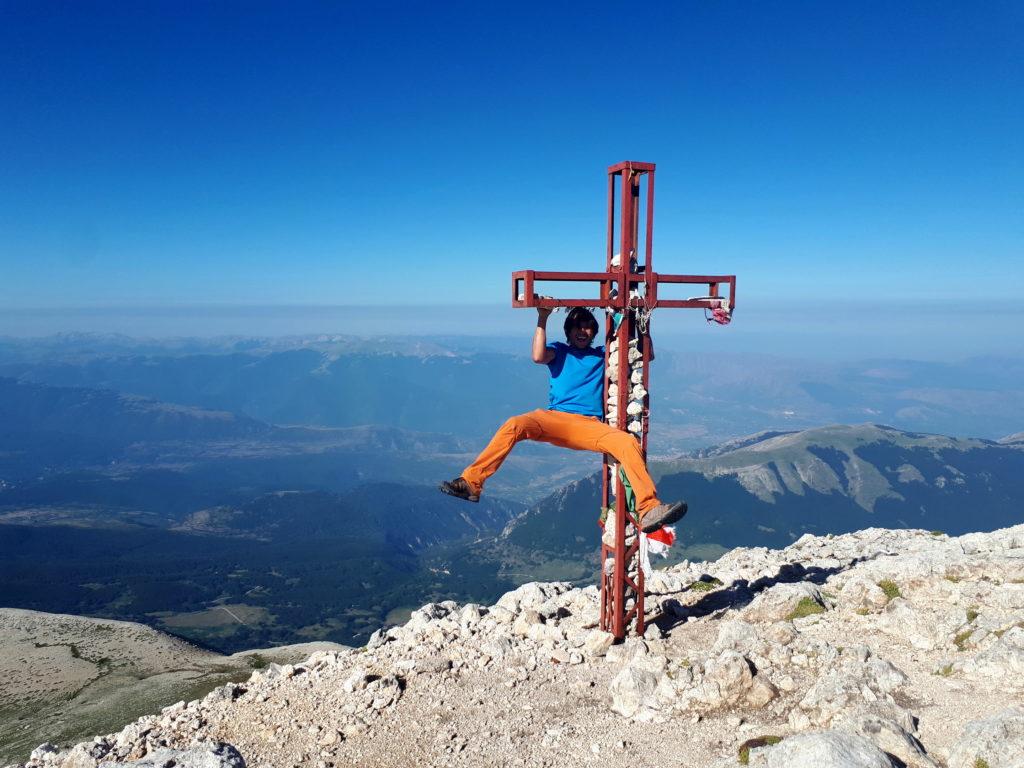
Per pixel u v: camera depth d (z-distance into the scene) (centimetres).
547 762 888
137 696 6375
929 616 1038
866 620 1102
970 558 1217
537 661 1203
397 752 981
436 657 1278
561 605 1455
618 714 977
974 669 863
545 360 1047
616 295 1144
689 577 1686
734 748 827
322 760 988
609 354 1162
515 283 1052
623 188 1123
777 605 1206
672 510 921
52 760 1102
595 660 1175
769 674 964
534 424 973
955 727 757
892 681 881
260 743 1070
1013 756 635
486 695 1105
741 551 2067
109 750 1091
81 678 8681
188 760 803
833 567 1541
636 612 1230
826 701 838
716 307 1164
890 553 1656
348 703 1139
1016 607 1017
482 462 952
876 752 658
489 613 1469
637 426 1163
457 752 952
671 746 862
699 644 1155
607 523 1244
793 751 676
